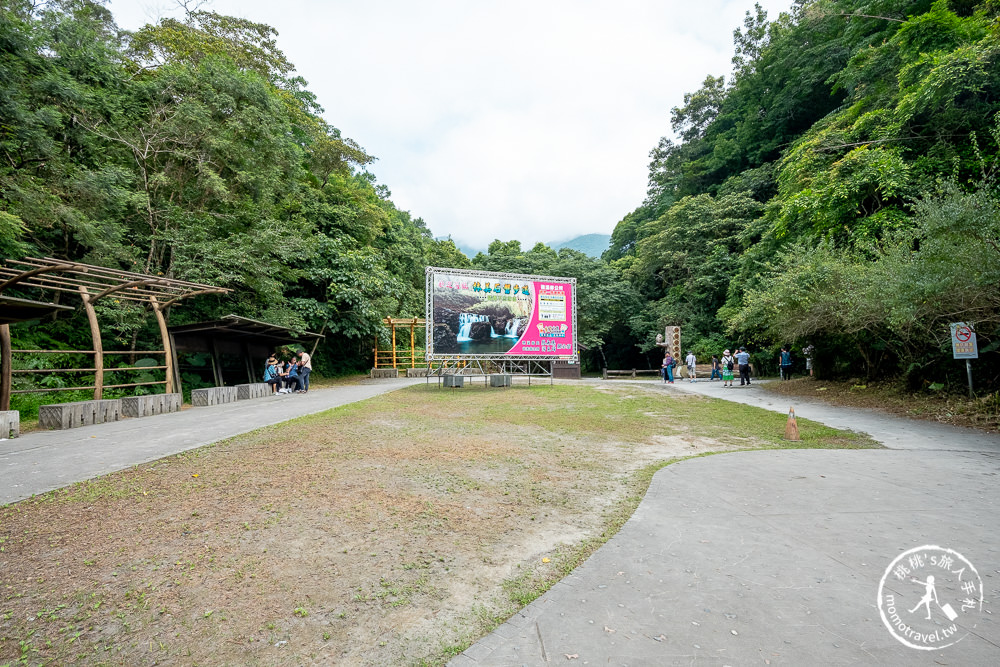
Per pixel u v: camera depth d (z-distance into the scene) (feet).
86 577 10.52
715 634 8.65
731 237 99.76
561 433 29.63
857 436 29.53
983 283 29.91
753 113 121.19
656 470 20.93
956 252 30.27
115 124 44.19
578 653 8.15
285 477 17.76
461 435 27.58
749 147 121.90
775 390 56.90
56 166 37.19
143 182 46.80
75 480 17.10
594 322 118.42
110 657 8.04
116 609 9.37
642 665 7.78
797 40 107.34
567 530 13.89
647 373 119.75
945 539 12.92
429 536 13.15
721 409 41.06
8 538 12.34
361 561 11.57
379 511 14.76
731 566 11.43
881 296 37.17
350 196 87.45
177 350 45.83
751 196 108.68
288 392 53.88
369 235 88.48
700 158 144.56
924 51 51.93
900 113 48.52
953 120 46.47
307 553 11.88
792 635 8.58
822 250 48.24
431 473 19.24
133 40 55.21
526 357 62.23
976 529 13.62
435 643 8.52
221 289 42.22
